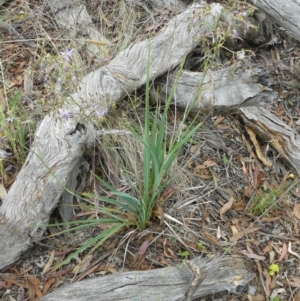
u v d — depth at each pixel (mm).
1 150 2256
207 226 2209
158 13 2893
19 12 2943
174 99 2453
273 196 2289
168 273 1994
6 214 2070
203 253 2119
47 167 2062
